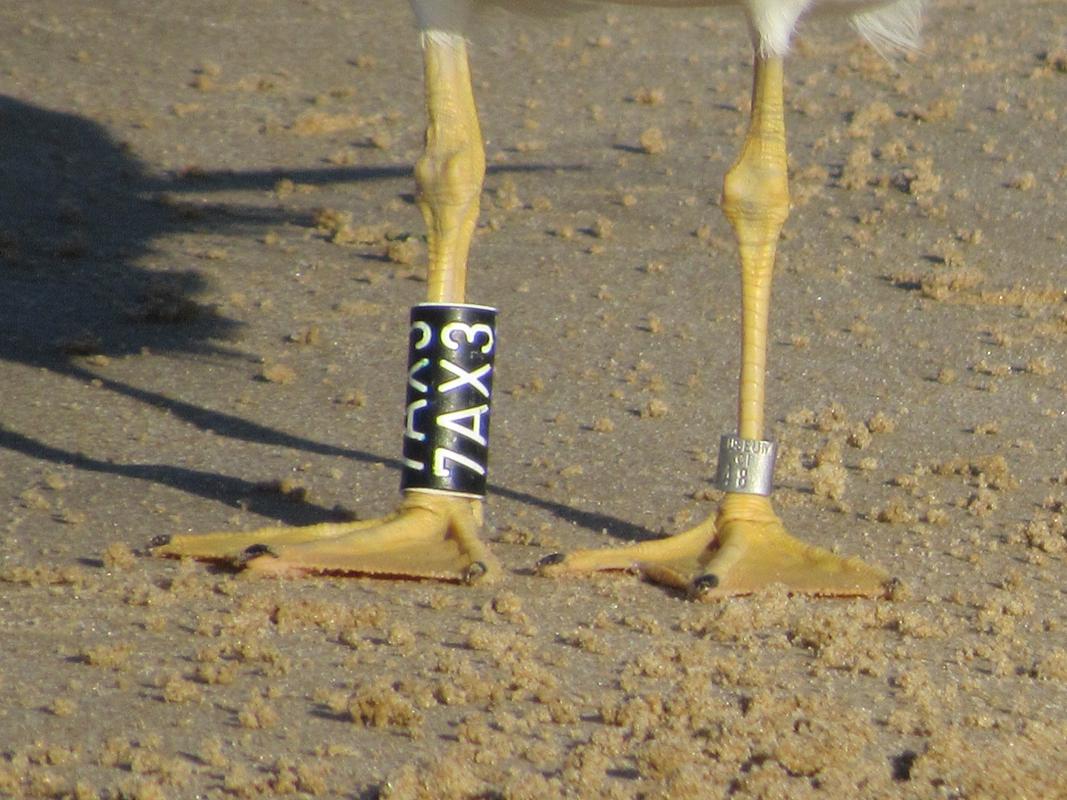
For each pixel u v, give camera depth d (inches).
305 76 943.7
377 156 828.6
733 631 339.0
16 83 906.1
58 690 295.0
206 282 658.2
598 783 262.8
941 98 876.6
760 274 390.6
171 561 371.9
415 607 348.5
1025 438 519.8
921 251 705.6
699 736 283.7
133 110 879.7
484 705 295.9
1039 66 926.4
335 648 320.8
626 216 741.9
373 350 589.3
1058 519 441.4
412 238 709.9
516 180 783.1
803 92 893.8
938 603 368.8
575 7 396.8
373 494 440.5
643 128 859.4
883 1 400.2
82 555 375.9
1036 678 324.5
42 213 735.7
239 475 452.8
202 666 303.0
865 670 321.7
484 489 388.5
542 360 581.0
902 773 274.5
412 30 1024.2
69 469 450.0
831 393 557.0
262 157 823.1
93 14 1024.9
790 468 475.8
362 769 269.1
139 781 258.5
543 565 372.5
